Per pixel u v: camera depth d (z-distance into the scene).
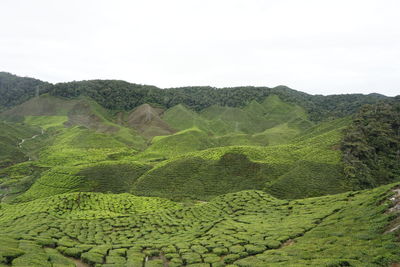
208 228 51.53
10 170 138.25
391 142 119.25
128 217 64.12
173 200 93.62
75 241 46.47
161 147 182.88
